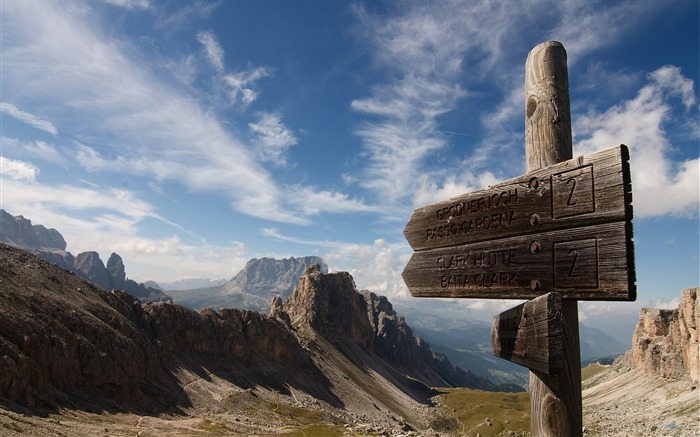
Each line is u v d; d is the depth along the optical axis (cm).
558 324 554
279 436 10088
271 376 18425
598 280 534
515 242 650
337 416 15775
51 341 9431
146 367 12494
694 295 18300
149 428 8794
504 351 695
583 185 568
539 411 610
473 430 19950
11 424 6053
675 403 15525
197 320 17250
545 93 695
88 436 6881
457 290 738
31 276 11769
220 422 10925
